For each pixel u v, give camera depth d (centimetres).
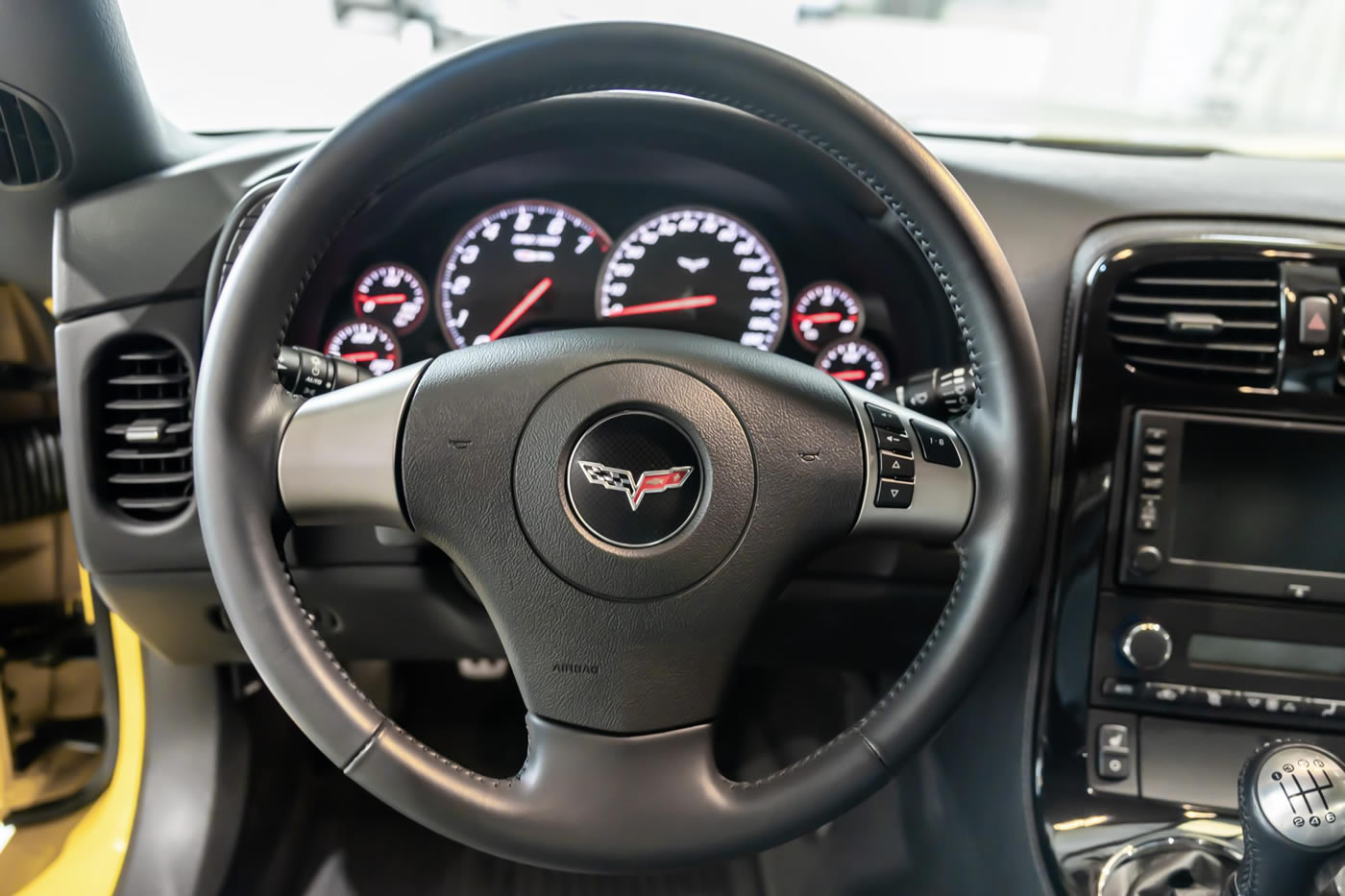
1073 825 94
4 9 83
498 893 119
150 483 91
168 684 116
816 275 102
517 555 67
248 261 64
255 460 65
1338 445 92
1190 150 112
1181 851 91
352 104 115
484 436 66
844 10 131
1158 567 93
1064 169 100
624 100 90
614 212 100
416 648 103
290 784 127
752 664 112
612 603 67
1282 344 90
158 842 111
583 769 67
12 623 120
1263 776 69
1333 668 94
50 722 119
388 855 124
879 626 103
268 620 64
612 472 66
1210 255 91
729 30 65
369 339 99
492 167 95
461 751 138
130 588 94
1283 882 67
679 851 67
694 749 68
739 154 95
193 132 110
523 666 68
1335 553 93
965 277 68
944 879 114
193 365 90
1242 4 182
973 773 109
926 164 66
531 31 64
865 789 69
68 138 90
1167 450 93
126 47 89
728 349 70
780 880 122
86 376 90
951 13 144
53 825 114
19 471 114
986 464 70
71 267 90
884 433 70
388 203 92
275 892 118
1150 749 96
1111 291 92
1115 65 171
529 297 101
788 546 69
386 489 67
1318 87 187
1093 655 96
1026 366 68
